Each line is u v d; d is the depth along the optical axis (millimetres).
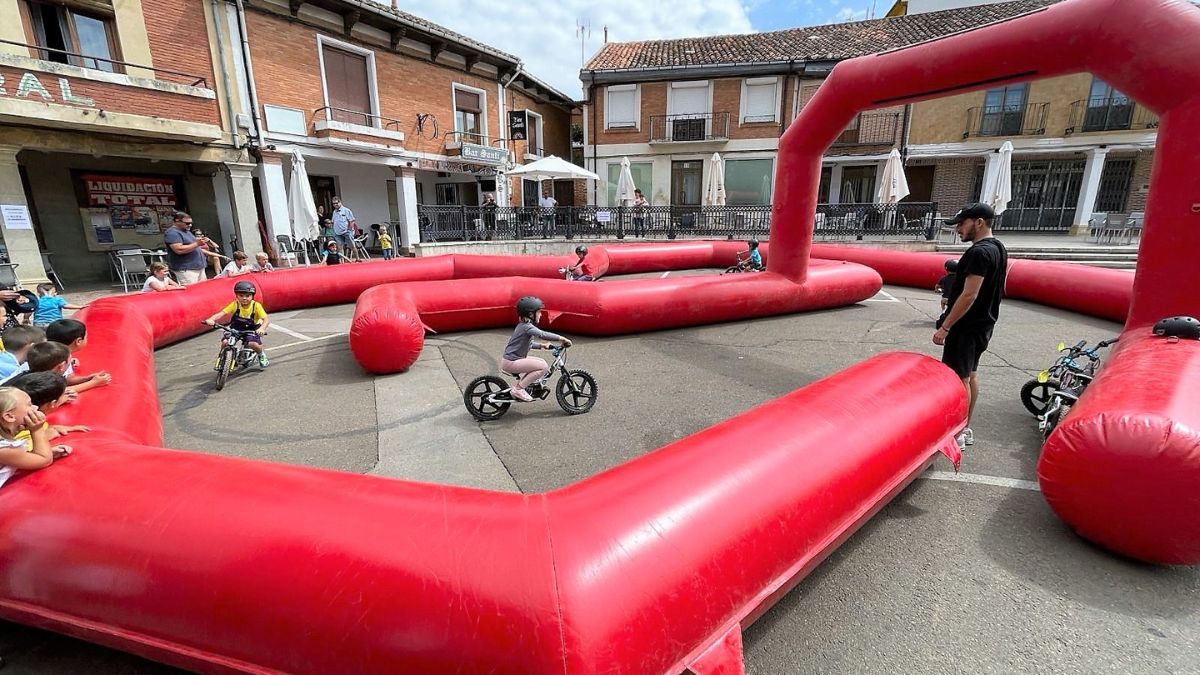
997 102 18781
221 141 13164
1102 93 17594
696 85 21250
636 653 1764
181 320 7867
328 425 4770
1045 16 4898
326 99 15305
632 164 22609
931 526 3186
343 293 10883
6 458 2236
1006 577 2750
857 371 3484
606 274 14844
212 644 1895
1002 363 6254
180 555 1930
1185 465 2486
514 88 22062
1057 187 19484
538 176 18984
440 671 1679
